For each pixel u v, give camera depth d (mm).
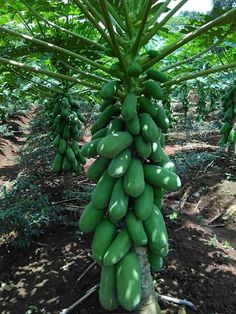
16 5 1826
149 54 1102
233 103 2561
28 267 1783
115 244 1028
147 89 1050
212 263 1653
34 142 4684
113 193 1026
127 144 1011
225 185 2773
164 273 1536
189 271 1564
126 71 1045
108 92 1024
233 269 1621
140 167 1032
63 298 1475
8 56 1866
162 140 1191
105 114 1110
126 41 1119
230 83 2873
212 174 3139
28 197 2410
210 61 2729
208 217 2465
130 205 1068
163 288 1441
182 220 2180
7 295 1576
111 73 1107
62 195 2627
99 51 2010
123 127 1081
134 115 996
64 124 2285
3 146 5145
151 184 1071
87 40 1366
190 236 1945
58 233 2057
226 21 1111
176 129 5395
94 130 1156
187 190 2828
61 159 2316
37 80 2818
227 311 1328
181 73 2725
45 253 1879
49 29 2201
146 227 1042
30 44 1748
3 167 4336
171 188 1035
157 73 1047
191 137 5035
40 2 1725
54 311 1408
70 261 1744
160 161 1091
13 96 3770
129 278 1016
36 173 3289
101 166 1080
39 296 1521
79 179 3047
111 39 971
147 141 1024
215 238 1962
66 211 2338
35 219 2070
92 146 1081
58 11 2004
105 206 1046
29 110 8469
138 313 1145
